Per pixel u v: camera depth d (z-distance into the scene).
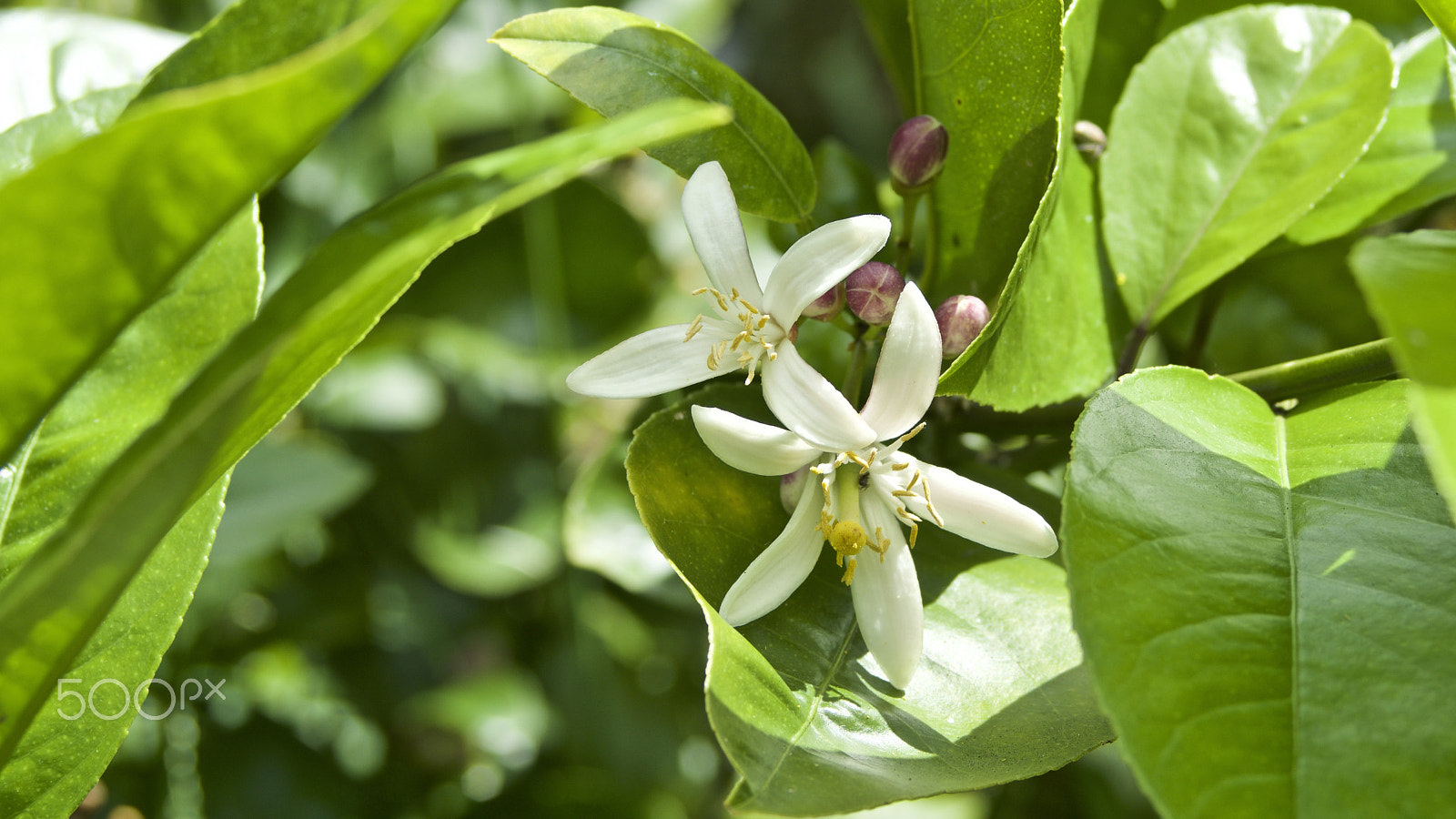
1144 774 0.33
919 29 0.38
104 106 0.38
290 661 0.62
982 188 0.38
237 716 0.55
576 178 0.54
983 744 0.36
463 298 0.56
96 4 0.56
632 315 0.57
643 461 0.37
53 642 0.34
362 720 0.60
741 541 0.37
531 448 0.64
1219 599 0.34
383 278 0.34
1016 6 0.37
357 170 0.60
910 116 0.42
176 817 0.50
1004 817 0.54
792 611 0.37
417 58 0.61
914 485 0.37
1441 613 0.34
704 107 0.32
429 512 0.63
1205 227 0.40
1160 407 0.36
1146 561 0.35
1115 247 0.40
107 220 0.33
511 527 0.62
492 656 0.72
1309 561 0.35
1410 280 0.32
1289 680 0.34
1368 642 0.34
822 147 0.44
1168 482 0.35
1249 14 0.40
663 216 0.69
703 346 0.37
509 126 0.66
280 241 0.56
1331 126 0.40
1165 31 0.41
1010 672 0.37
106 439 0.37
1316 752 0.33
